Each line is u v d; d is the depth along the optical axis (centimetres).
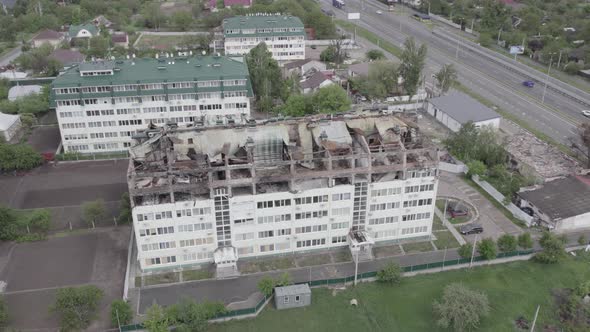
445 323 9925
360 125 12506
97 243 12519
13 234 12550
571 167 15462
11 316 10194
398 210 12294
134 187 10712
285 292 10512
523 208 14062
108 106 16375
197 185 10862
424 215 12525
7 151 15588
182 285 11169
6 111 19288
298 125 12281
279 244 12019
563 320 10362
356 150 11838
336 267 11831
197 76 16688
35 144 17525
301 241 12106
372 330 10094
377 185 11831
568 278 11469
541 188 14200
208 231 11456
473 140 16462
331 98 18462
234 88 17012
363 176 11700
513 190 14488
